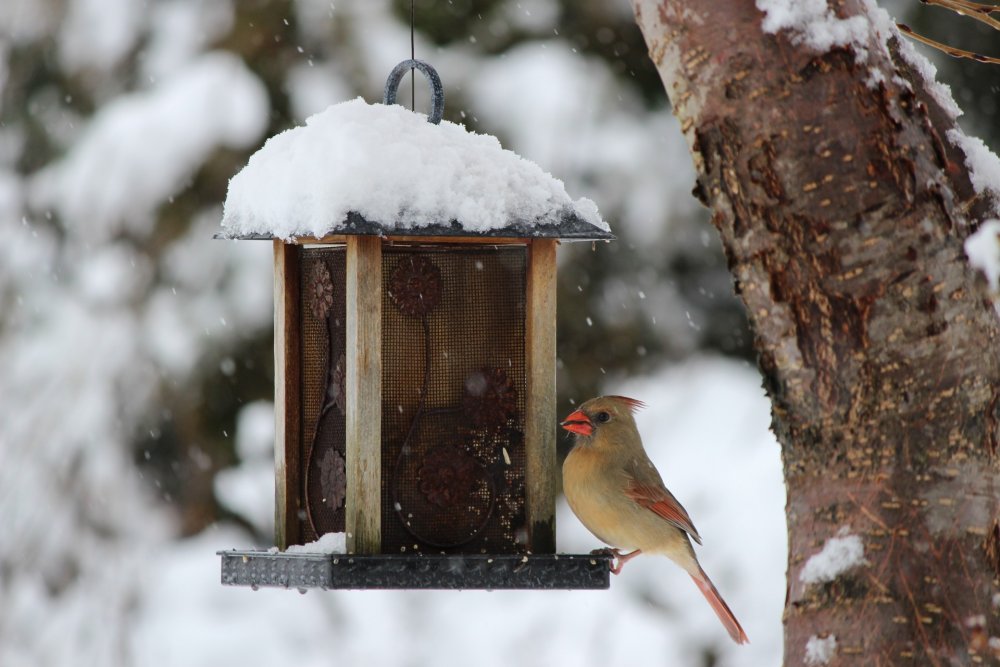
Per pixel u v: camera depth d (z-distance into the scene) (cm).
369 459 737
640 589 1305
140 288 1576
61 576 1527
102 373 1566
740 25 452
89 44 1661
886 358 443
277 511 823
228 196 798
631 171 1672
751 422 1405
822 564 450
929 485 441
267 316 1596
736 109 454
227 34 1611
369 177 718
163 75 1616
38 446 1552
